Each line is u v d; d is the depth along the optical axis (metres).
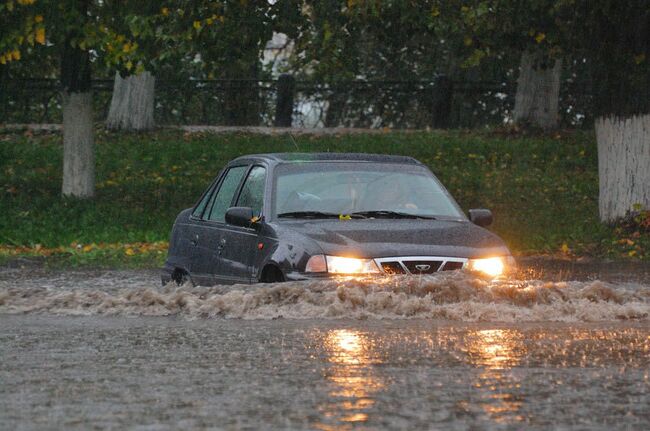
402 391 15.97
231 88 111.06
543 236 59.59
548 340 21.03
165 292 27.16
